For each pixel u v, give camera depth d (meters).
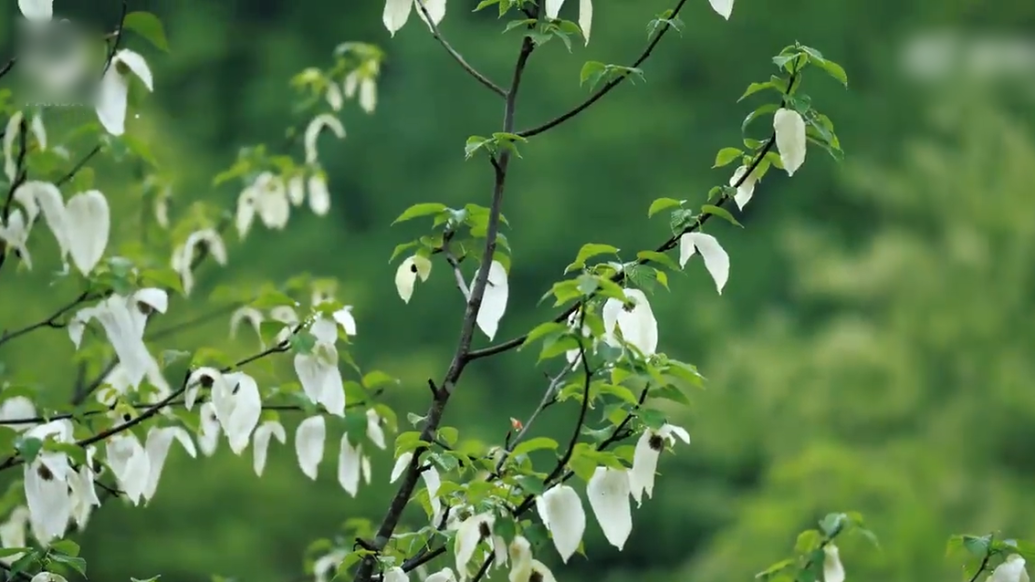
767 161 3.98
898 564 12.34
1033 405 14.48
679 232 3.97
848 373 15.09
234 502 11.52
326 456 11.05
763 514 13.05
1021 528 13.81
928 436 14.70
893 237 15.93
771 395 15.29
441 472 5.00
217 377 4.10
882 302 16.06
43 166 4.61
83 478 4.04
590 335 3.56
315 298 6.29
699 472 16.36
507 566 3.69
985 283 15.41
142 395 4.89
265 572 11.50
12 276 9.63
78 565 3.91
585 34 3.95
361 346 17.91
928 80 20.73
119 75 4.02
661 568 16.25
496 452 4.21
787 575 4.08
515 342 4.13
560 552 3.57
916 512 12.64
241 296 5.70
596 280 3.46
